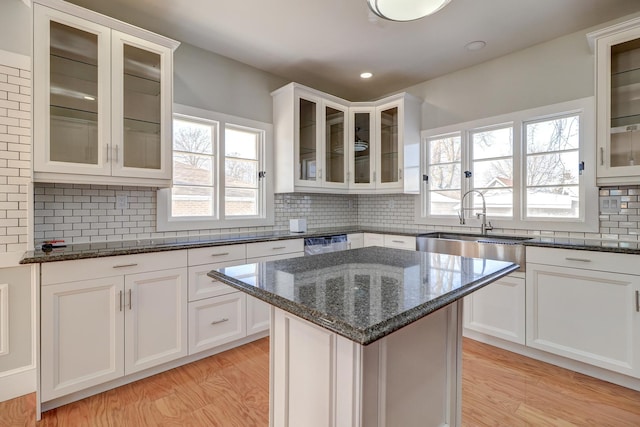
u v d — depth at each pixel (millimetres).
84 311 1907
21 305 2004
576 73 2674
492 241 2793
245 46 2934
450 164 3551
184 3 2320
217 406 1901
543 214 2912
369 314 852
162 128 2383
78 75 2092
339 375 1067
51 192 2215
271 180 3498
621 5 2316
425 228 3695
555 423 1745
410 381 1244
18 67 2021
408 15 1637
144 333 2139
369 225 4277
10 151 1988
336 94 4113
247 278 1238
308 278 1241
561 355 2297
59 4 1947
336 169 3730
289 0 2281
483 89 3236
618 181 2225
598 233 2559
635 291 2004
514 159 3027
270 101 3500
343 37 2777
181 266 2307
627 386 2086
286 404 1263
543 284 2381
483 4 2305
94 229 2393
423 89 3727
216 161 3076
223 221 3107
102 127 2125
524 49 2957
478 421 1763
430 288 1102
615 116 2287
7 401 1937
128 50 2256
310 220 3908
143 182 2311
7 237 1975
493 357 2510
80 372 1896
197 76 2949
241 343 2717
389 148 3680
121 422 1756
